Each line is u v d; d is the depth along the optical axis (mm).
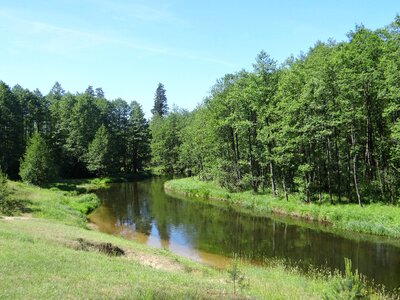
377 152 46000
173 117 125312
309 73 48969
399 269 25812
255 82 57125
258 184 63469
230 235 37281
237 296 14938
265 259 29250
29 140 77375
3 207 36000
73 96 113062
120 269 17609
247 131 60781
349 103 43188
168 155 114250
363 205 42781
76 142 97438
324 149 51625
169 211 50625
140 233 38375
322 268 26438
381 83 41531
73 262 17500
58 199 50281
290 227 40062
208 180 75812
